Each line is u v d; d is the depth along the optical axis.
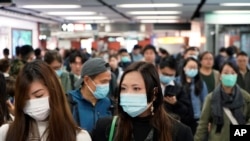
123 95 1.99
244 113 3.93
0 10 11.07
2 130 1.98
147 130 2.01
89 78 3.03
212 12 12.54
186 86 4.72
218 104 3.91
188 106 4.54
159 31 18.59
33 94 1.89
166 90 4.40
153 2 9.70
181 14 13.59
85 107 3.05
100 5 10.27
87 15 13.39
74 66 5.28
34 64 1.95
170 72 4.53
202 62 5.72
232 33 14.15
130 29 17.95
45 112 1.92
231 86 3.90
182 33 19.95
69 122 1.95
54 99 1.90
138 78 1.97
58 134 1.89
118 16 14.14
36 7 10.59
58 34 17.92
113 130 2.06
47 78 1.91
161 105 2.03
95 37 20.02
